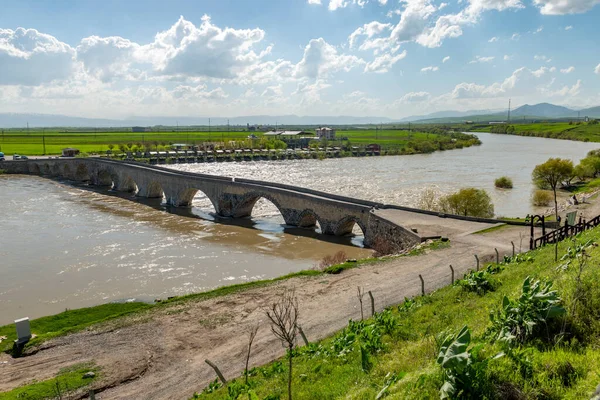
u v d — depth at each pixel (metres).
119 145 197.62
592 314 14.16
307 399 14.84
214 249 57.66
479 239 45.41
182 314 32.22
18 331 29.48
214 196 82.00
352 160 176.88
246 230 68.38
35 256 54.53
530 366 11.31
